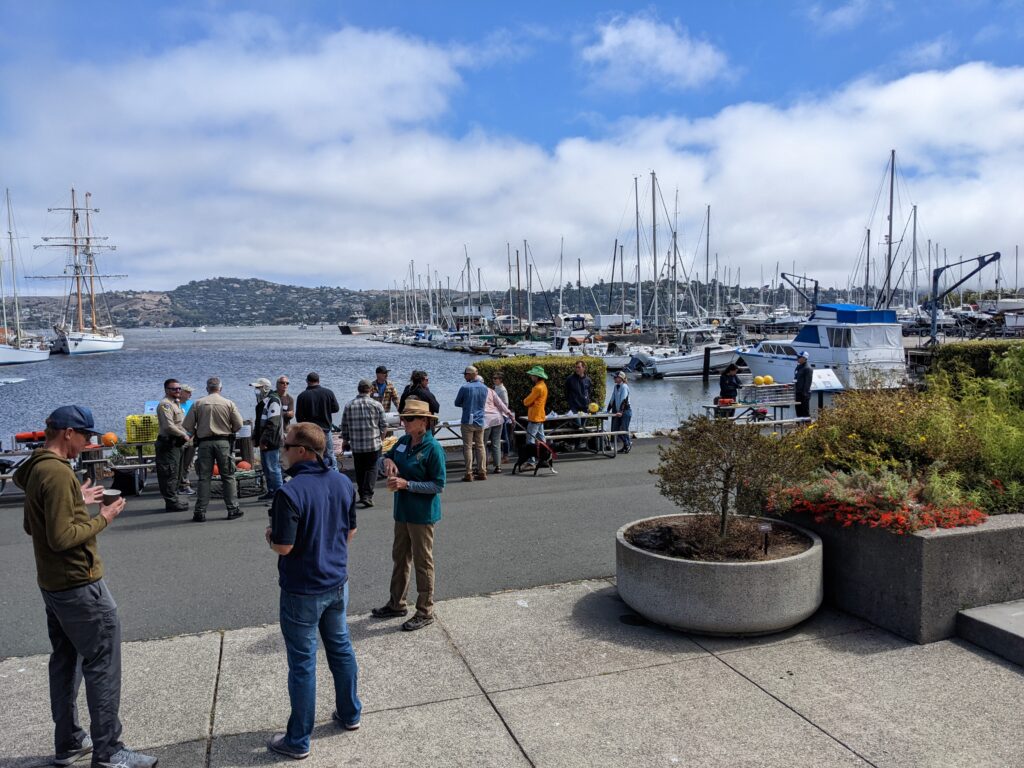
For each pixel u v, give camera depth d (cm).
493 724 423
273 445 1077
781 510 611
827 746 391
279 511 386
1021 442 644
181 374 6738
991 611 514
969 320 7075
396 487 544
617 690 459
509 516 942
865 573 550
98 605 377
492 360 1488
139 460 1205
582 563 734
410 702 450
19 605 653
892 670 474
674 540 581
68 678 390
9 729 430
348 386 5266
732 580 517
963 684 453
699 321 7994
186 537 883
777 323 7050
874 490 566
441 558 758
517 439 1411
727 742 398
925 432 675
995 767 369
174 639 558
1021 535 533
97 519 377
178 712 444
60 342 10188
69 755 393
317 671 497
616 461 1366
